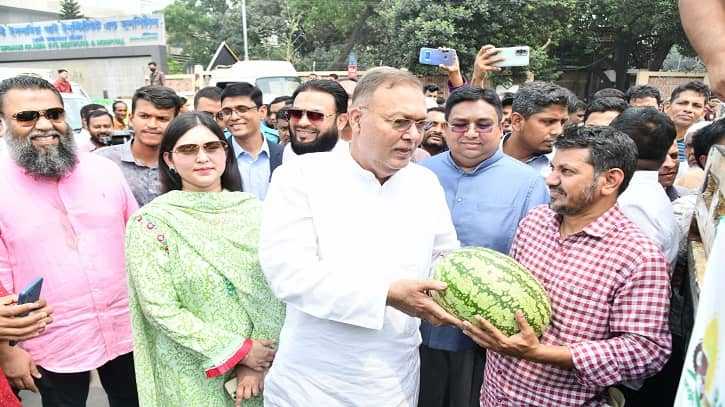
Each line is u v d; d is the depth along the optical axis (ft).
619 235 6.97
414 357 7.75
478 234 9.66
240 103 15.15
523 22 68.08
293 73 50.75
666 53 80.48
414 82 6.62
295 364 7.29
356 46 114.73
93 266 9.49
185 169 8.35
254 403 8.42
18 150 8.95
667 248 8.48
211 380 8.19
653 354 6.58
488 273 6.74
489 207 9.67
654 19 69.51
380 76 6.58
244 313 8.38
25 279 9.13
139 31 100.42
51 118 9.23
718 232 4.18
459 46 66.49
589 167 6.88
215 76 50.24
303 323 7.24
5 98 8.95
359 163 7.17
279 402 7.55
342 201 7.04
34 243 9.05
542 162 11.80
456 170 10.28
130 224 8.13
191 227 8.15
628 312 6.70
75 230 9.39
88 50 102.32
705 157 10.82
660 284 6.64
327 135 13.64
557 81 90.68
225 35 131.34
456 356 9.91
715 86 4.71
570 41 80.48
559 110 11.18
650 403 9.07
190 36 189.16
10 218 8.95
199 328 7.84
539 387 7.33
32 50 105.50
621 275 6.78
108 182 9.98
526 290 6.70
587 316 6.97
